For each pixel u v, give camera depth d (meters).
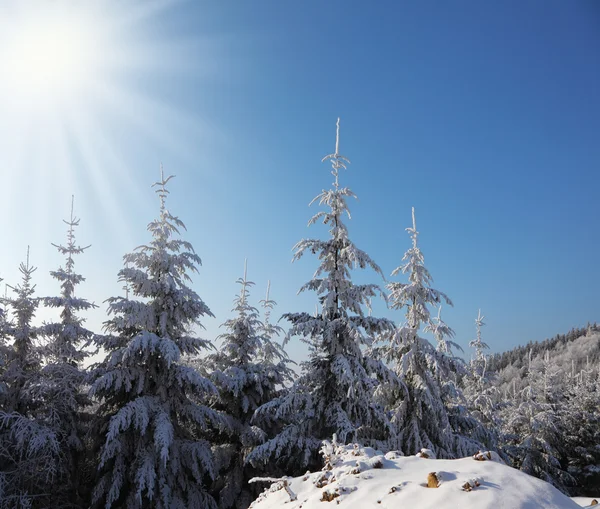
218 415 15.04
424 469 5.82
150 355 14.25
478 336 23.34
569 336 124.69
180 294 14.83
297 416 12.77
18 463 14.35
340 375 11.59
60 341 16.89
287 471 13.19
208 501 14.59
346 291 12.59
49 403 15.99
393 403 14.74
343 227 12.76
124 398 14.62
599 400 29.72
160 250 14.78
